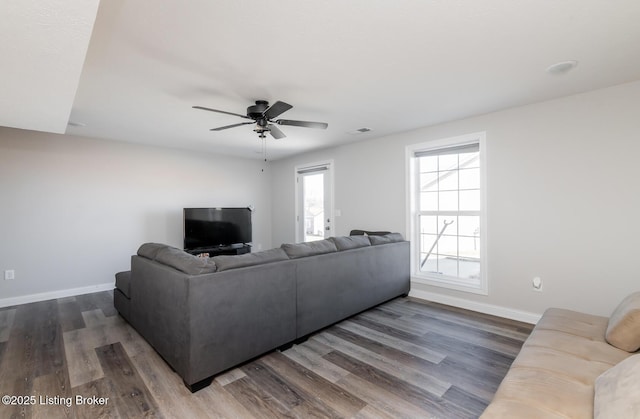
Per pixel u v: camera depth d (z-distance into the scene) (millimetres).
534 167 3172
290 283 2611
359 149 4824
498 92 2850
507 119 3332
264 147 5238
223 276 2164
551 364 1533
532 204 3191
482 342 2766
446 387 2086
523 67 2350
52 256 4195
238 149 5406
